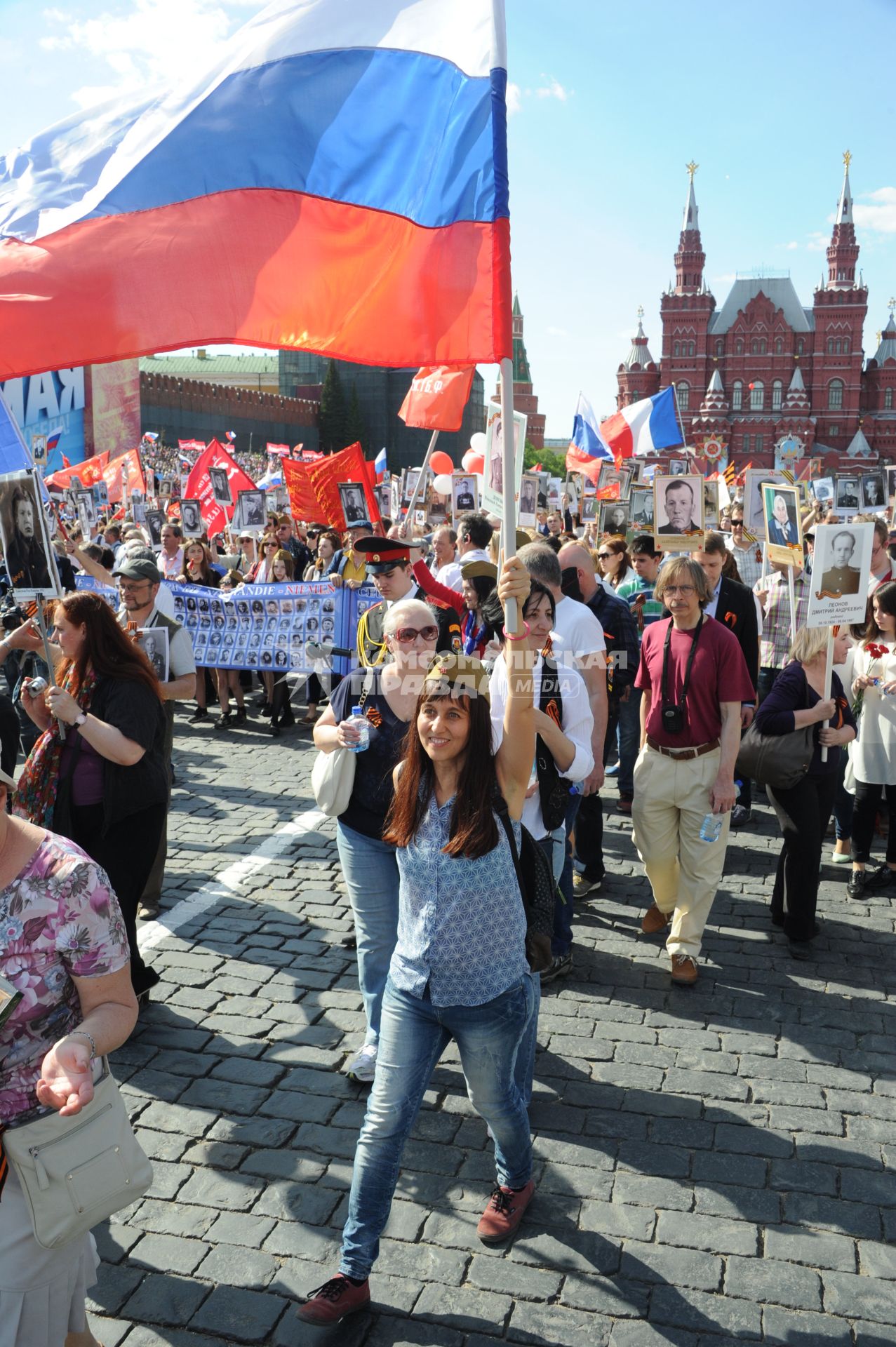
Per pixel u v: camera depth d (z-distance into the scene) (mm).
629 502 11219
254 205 2980
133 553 6785
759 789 8477
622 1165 3564
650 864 5191
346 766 3820
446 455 15359
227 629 10406
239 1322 2910
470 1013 2812
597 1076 4109
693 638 4891
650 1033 4445
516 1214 3236
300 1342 2838
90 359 2963
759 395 110375
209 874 6273
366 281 2971
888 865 6109
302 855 6621
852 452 107188
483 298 2846
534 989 3348
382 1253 3162
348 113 2955
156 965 5039
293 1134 3734
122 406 32750
